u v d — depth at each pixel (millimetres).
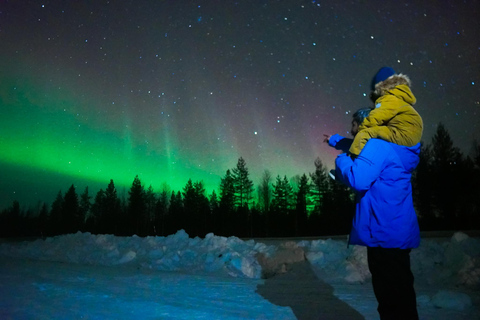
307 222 40375
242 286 4250
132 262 6219
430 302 3346
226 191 44094
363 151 1917
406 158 1945
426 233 13719
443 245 5742
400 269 1879
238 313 3111
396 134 1946
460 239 5070
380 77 2156
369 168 1864
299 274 4980
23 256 7035
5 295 3582
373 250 1928
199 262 5711
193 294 3820
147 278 4668
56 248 7352
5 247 7633
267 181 48375
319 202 40844
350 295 3779
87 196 51188
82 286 4086
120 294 3740
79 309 3145
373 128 1956
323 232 38469
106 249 6926
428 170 32594
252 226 42531
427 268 4816
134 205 46625
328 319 2936
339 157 2033
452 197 31406
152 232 46469
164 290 3998
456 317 2926
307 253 5590
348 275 4664
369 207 1927
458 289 3986
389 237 1865
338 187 37969
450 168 31594
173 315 3033
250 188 44562
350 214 37219
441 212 32312
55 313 3004
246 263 5238
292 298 3668
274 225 41812
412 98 1972
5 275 4645
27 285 4059
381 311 1924
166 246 7000
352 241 1987
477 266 4371
